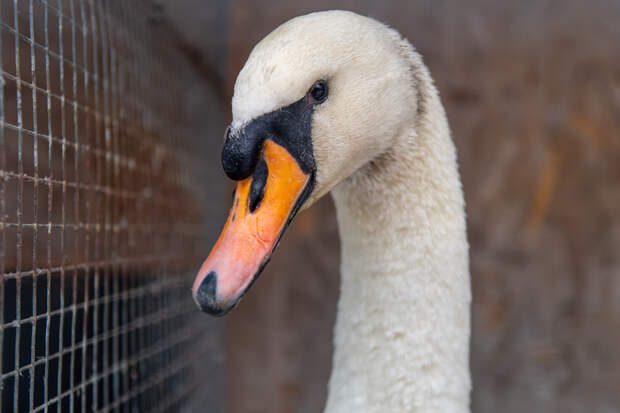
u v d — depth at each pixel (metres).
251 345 1.45
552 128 1.42
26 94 1.06
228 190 1.39
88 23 0.96
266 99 0.84
